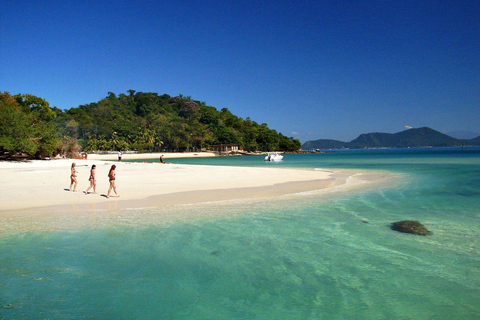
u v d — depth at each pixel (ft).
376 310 17.15
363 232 31.27
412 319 16.28
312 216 38.01
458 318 16.38
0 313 16.62
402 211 40.83
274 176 86.33
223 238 29.37
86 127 407.03
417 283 20.34
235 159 292.40
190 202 46.60
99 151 371.76
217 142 477.77
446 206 44.19
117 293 18.97
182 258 24.45
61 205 43.83
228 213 39.55
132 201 47.19
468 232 31.19
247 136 527.81
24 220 35.50
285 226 33.50
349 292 19.20
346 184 69.05
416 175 91.35
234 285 20.08
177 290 19.35
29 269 22.27
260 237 29.71
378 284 20.22
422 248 26.66
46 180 72.33
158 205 44.19
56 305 17.53
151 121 484.74
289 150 595.47
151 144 409.28
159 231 31.53
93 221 35.27
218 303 17.88
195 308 17.33
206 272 21.95
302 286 19.97
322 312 16.94
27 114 179.52
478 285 20.06
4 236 29.71
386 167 130.21
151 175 87.76
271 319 16.24
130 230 31.81
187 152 436.76
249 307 17.44
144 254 25.27
